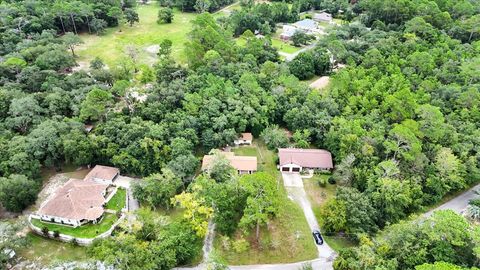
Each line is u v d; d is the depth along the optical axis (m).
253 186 66.56
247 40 135.25
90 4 156.38
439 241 58.25
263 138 94.12
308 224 73.25
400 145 82.00
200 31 124.38
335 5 184.50
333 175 83.50
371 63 117.06
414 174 77.62
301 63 124.19
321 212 71.62
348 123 88.38
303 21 167.50
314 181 84.50
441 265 51.72
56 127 83.50
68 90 101.06
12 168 75.69
